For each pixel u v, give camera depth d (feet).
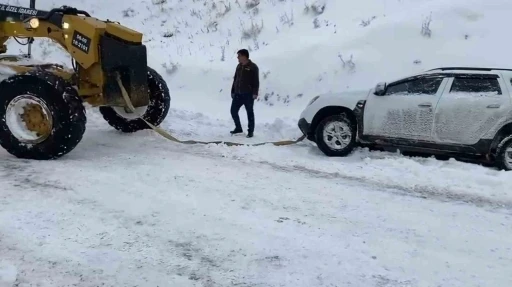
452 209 20.33
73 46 26.94
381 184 23.27
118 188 21.59
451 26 41.04
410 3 46.55
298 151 29.17
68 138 25.04
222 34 54.75
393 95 27.58
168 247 16.43
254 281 14.60
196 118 38.04
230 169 25.00
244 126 36.37
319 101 29.27
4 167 24.08
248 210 19.65
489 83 25.73
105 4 68.59
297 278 14.82
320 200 20.98
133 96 28.14
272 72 44.06
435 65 38.70
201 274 14.89
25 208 19.07
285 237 17.38
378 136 27.76
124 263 15.37
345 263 15.74
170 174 23.77
